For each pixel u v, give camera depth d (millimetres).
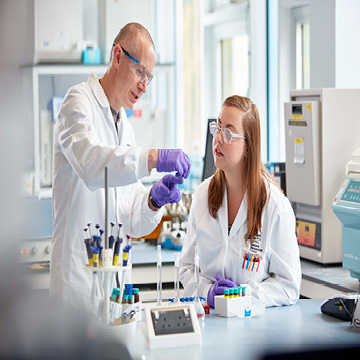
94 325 1435
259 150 2424
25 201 1149
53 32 4809
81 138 2057
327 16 4012
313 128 3393
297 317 2223
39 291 1262
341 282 3043
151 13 5273
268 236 2441
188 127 5785
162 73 5520
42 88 5082
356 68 4027
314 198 3439
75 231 2258
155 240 3895
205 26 5926
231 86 5812
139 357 1730
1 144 1116
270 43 5242
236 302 2215
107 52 5148
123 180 2012
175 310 1901
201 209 2559
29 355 1226
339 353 1785
